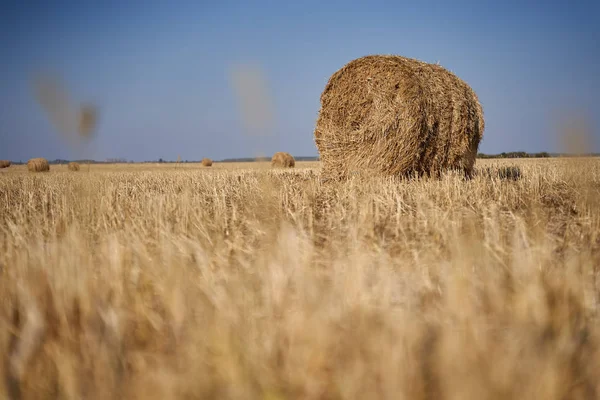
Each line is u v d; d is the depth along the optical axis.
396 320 2.05
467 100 10.58
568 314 2.23
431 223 4.73
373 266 3.13
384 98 10.44
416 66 10.29
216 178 12.24
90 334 2.13
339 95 11.37
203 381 1.74
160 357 1.99
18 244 4.04
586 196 4.98
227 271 3.07
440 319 2.20
